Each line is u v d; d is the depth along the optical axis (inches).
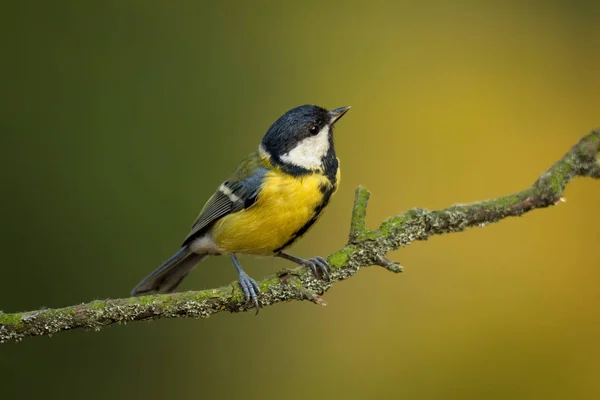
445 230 242.5
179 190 483.5
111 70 506.9
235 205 289.3
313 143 284.0
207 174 492.7
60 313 216.1
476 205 243.0
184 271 322.7
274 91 521.3
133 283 450.3
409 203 471.8
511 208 242.4
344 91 514.9
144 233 466.3
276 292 234.7
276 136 287.1
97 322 218.8
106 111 495.8
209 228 307.4
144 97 506.0
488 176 476.7
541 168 478.0
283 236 291.4
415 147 490.9
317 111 288.0
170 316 226.5
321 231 459.5
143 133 495.5
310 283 237.5
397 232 240.2
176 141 498.0
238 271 302.7
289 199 281.4
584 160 247.1
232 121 511.5
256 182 284.0
